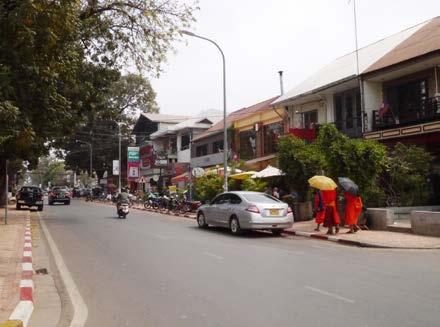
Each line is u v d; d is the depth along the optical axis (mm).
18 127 15062
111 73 22500
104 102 25734
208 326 6090
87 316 6711
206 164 44000
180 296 7734
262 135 35500
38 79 13820
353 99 26656
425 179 21219
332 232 15961
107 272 9969
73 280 9234
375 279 8852
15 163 34188
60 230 19062
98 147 64312
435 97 21125
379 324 6059
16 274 9414
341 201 17938
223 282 8734
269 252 12523
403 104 23844
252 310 6801
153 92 64000
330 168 18062
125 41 21453
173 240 15398
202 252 12570
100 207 39844
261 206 16500
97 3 20547
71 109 22109
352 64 28328
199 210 19938
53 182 145750
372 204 19266
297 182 19953
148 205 37000
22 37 11273
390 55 24750
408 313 6555
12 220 23062
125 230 18906
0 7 11133
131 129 64125
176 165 48594
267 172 26391
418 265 10367
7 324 5836
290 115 31891
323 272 9602
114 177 69688
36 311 7176
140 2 20656
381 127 23859
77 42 20219
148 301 7469
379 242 13859
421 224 15258
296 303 7156
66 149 65625
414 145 21703
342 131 26969
